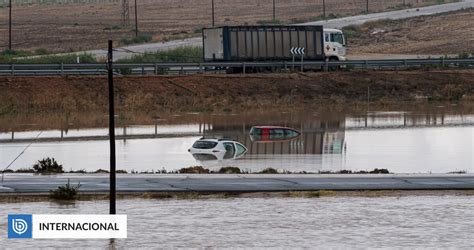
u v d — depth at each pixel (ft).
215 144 331.57
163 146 350.64
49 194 241.96
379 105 502.79
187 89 488.02
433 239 203.92
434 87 538.88
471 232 211.00
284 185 261.03
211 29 529.45
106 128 400.06
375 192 255.09
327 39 555.28
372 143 364.79
